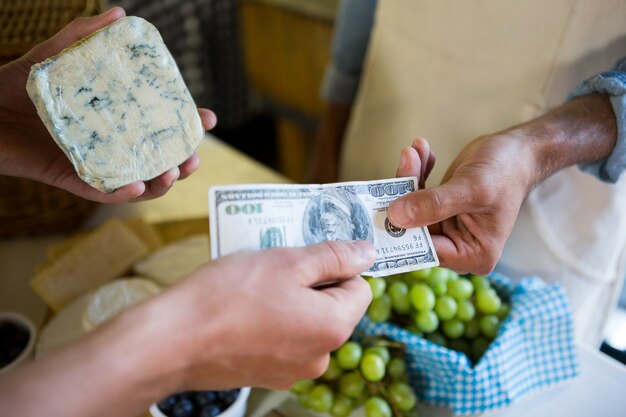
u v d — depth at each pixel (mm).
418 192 580
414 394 714
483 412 722
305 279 462
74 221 1071
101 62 595
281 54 2092
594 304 940
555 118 692
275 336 443
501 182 600
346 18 1152
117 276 983
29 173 695
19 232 1070
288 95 2215
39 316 946
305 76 2047
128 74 605
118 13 628
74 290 952
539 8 812
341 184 600
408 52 1007
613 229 844
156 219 1128
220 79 2447
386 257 587
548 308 723
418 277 772
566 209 857
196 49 2236
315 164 1413
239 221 542
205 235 1055
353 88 1257
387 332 721
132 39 604
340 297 482
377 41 1057
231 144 2617
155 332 400
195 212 1145
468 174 594
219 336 423
